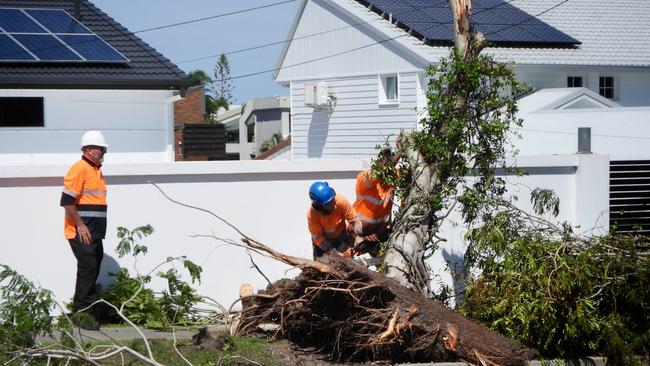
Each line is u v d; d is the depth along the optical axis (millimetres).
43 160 18172
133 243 10328
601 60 27734
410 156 9719
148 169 10477
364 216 10148
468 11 9805
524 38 26938
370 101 27531
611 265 8609
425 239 9438
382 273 9141
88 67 18250
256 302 8859
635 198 19438
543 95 25125
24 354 7375
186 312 9664
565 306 8344
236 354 7992
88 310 9258
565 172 12406
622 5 32000
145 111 18875
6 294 7770
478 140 9797
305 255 11234
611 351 8328
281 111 48906
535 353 8336
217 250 10797
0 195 9953
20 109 18031
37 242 10070
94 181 9359
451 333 7949
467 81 9648
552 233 9367
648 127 20688
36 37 18531
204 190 10766
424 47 25172
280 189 11102
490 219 9461
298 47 30422
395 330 7867
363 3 28375
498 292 8773
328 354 8375
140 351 7996
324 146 29562
